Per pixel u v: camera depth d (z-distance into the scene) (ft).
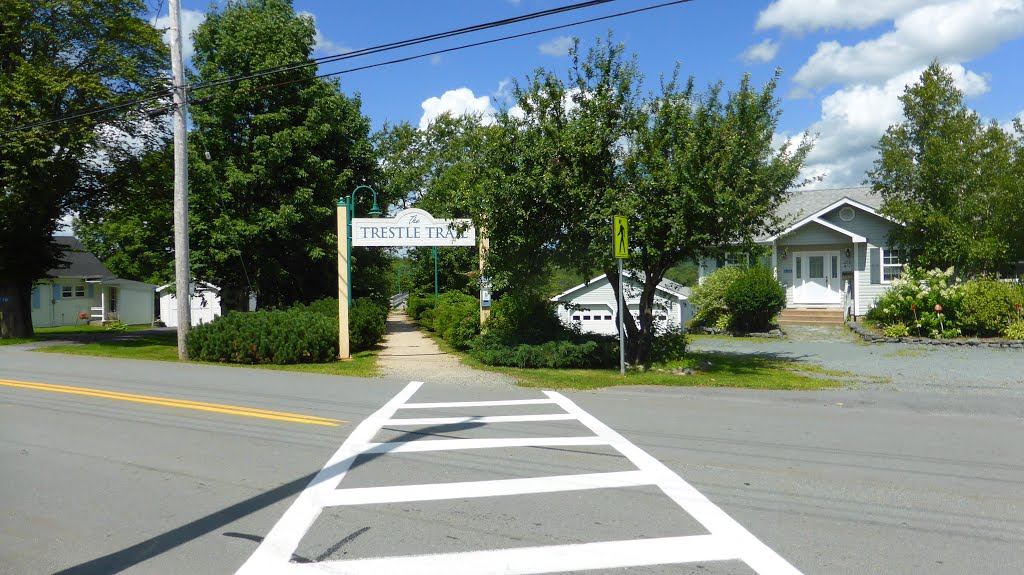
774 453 23.44
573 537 15.62
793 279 89.61
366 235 54.34
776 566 14.06
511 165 44.98
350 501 18.24
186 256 54.13
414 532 15.97
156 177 76.69
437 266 114.73
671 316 77.46
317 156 91.40
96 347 64.80
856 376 45.19
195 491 19.15
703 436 26.09
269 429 27.04
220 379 41.50
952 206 68.59
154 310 163.73
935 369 48.34
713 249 46.52
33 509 17.65
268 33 87.56
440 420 29.09
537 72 45.42
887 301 70.33
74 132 66.69
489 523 16.55
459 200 47.26
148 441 24.98
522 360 49.06
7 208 68.33
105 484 19.81
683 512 17.35
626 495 18.74
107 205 79.61
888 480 20.22
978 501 18.28
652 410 32.01
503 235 45.65
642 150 43.88
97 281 138.21
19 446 24.21
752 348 64.75
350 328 61.36
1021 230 67.00
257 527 16.35
